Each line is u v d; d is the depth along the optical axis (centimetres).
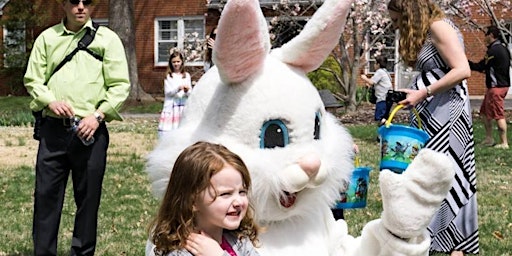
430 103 528
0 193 959
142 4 3161
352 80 2141
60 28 545
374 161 1184
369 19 2058
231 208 316
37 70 539
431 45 522
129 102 2650
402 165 404
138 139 1520
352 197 434
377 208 829
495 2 2302
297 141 348
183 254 317
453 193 534
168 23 3158
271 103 347
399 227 333
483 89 2750
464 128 532
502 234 732
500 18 2550
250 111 346
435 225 543
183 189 317
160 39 3164
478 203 887
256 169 337
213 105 356
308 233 365
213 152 319
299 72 369
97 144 541
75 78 536
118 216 806
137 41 3173
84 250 552
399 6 531
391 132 407
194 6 3111
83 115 536
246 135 346
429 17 524
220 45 336
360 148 1358
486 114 1405
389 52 2359
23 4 2956
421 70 528
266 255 353
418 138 405
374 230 346
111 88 541
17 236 728
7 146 1386
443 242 545
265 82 350
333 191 367
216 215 315
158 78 3161
